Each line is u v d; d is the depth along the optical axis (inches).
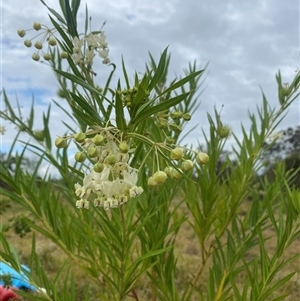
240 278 27.5
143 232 11.5
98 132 6.7
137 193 6.6
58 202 13.3
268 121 13.5
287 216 9.7
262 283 10.2
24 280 11.4
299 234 9.9
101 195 6.7
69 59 9.5
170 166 7.7
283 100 13.1
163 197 11.6
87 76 9.6
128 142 7.2
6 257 10.1
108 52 9.8
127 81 7.9
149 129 11.5
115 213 9.6
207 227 13.1
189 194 12.5
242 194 13.6
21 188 11.8
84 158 6.7
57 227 12.0
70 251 11.7
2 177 11.4
